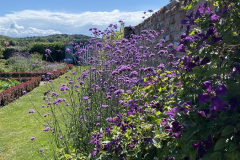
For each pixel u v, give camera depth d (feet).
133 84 11.41
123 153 6.75
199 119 4.59
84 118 11.32
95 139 7.54
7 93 26.11
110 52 16.85
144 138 6.44
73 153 9.26
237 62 4.64
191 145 4.66
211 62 5.18
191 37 5.43
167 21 15.02
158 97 7.64
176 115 5.00
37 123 18.72
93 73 15.84
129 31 27.50
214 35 5.25
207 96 4.02
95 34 18.40
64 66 52.80
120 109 10.84
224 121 4.26
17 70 51.08
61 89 12.27
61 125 16.33
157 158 6.10
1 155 13.75
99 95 13.46
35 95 29.25
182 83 5.59
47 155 12.78
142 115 7.43
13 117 20.92
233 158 3.91
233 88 4.25
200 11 5.57
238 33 5.22
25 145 14.79
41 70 50.47
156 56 14.99
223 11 5.26
